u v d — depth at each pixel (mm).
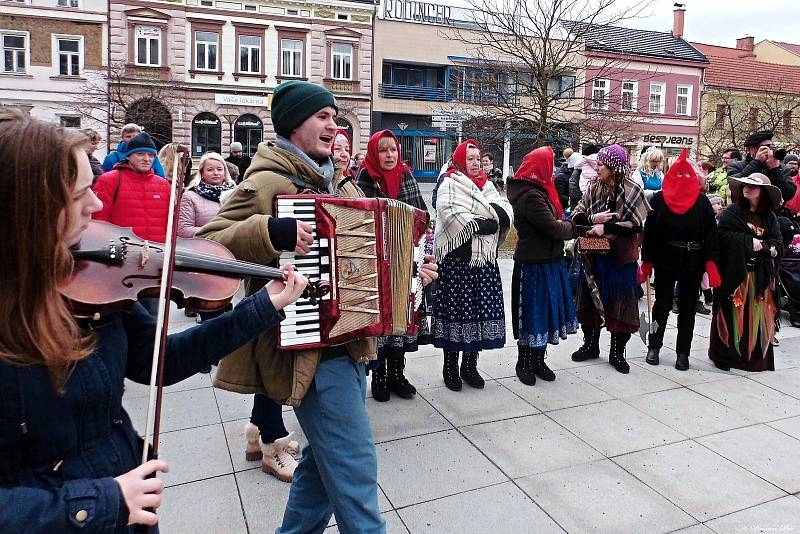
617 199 4609
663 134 29922
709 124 30047
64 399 1174
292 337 2010
